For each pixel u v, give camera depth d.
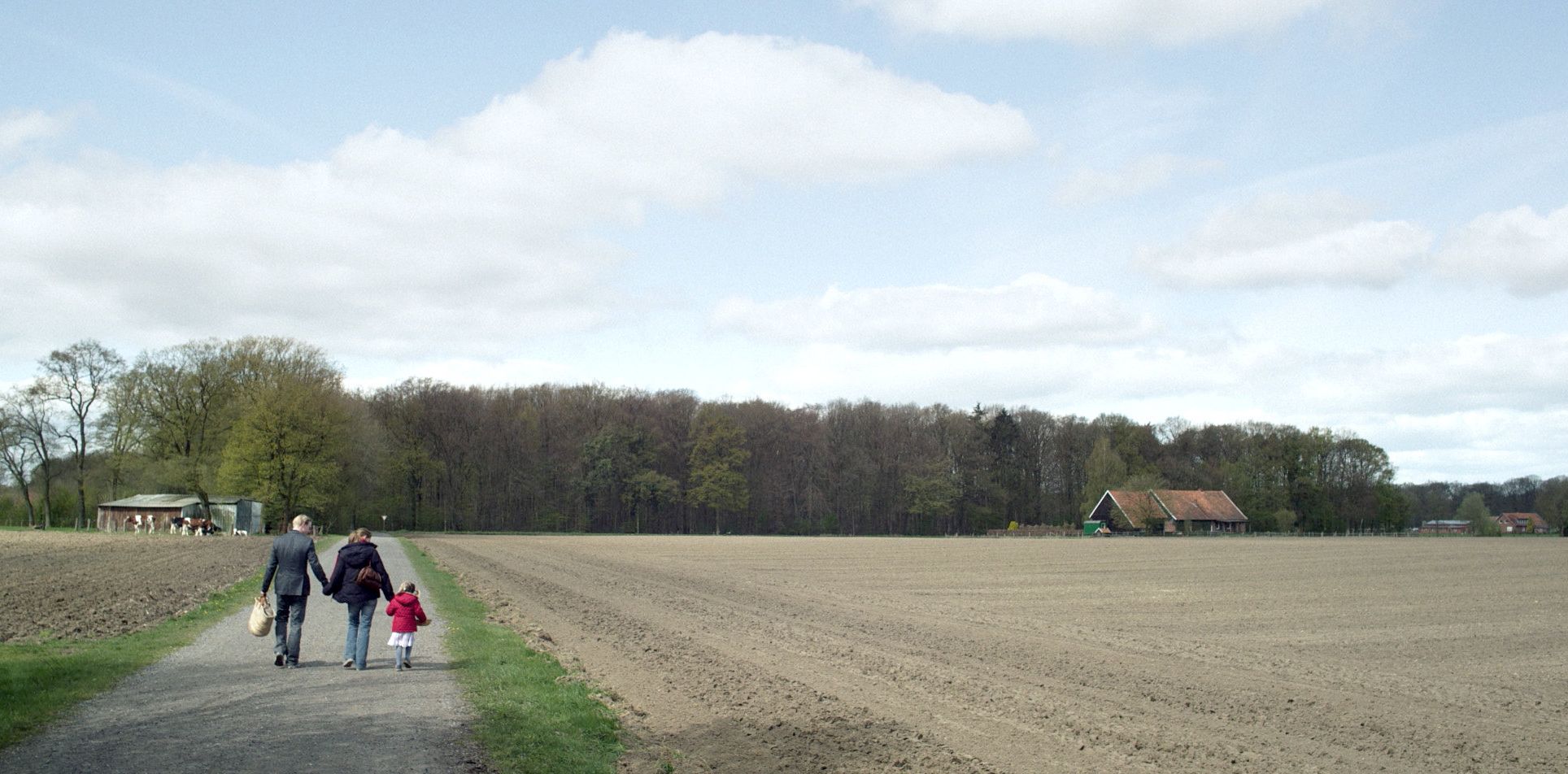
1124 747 13.85
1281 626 29.86
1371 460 152.88
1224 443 159.62
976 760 12.91
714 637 24.27
